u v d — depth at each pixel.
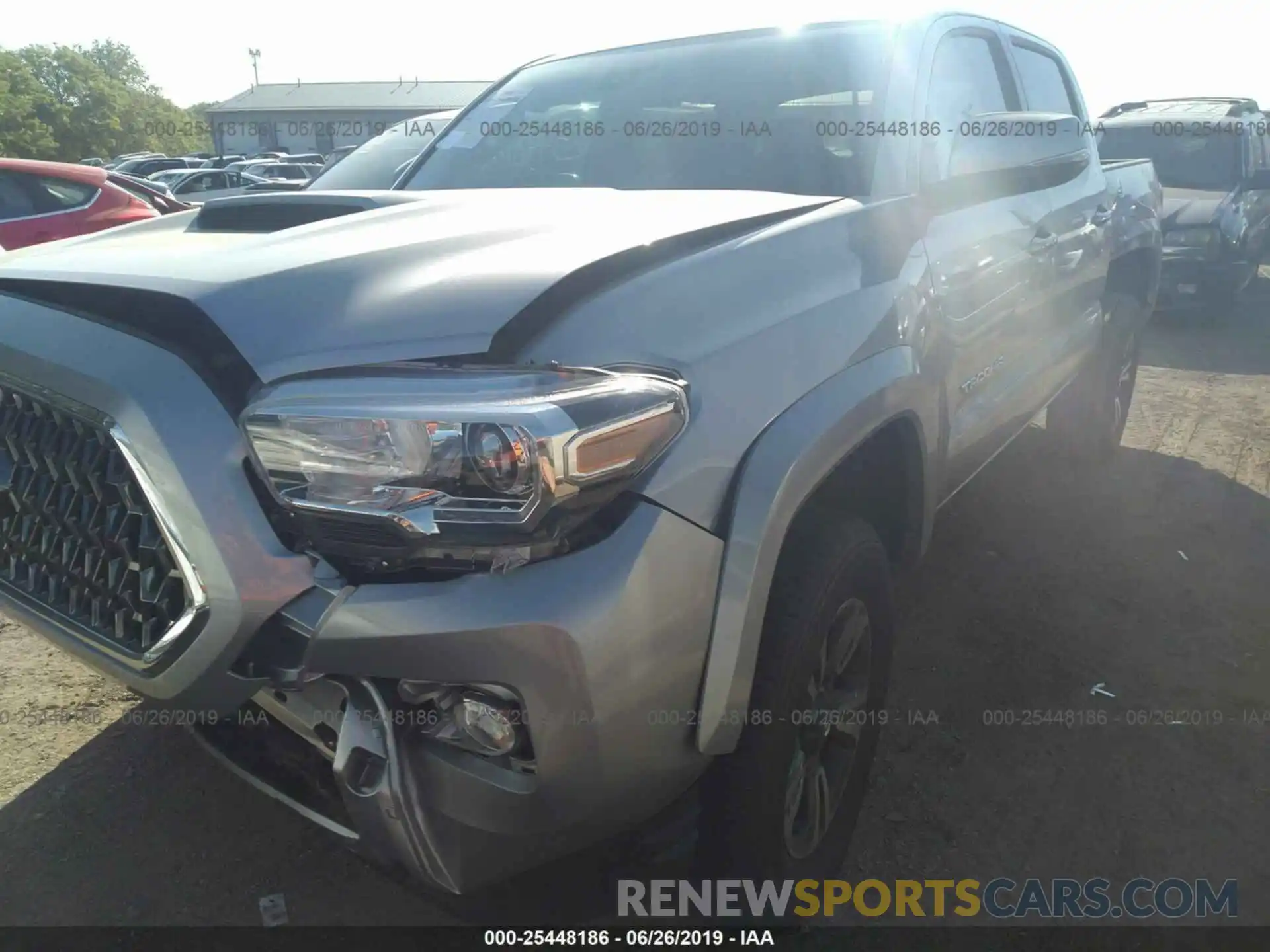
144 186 9.66
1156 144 9.80
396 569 1.48
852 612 2.12
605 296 1.68
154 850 2.40
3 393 1.86
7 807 2.52
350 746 1.54
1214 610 3.62
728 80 2.95
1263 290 11.48
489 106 3.36
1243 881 2.34
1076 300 3.90
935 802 2.60
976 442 2.97
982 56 3.36
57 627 1.81
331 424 1.43
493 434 1.40
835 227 2.19
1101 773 2.71
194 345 1.61
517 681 1.46
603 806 1.61
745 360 1.78
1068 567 3.97
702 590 1.64
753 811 1.89
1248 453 5.45
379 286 1.64
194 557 1.50
